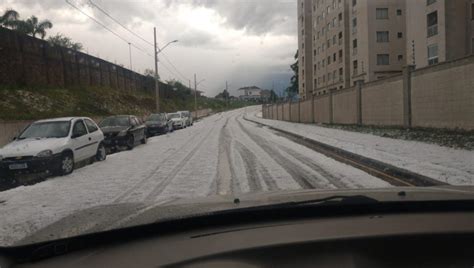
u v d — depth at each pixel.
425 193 3.28
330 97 37.81
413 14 38.84
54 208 7.09
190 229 2.71
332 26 62.50
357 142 18.36
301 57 81.12
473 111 17.02
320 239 2.32
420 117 21.19
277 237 2.38
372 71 48.22
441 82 19.22
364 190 3.50
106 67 50.84
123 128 18.19
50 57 37.72
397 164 11.24
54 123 12.32
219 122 56.28
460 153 12.94
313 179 9.55
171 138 25.97
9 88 30.83
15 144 11.10
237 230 2.58
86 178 10.48
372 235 2.36
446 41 33.94
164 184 9.25
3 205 7.44
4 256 2.46
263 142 20.77
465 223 2.57
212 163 12.80
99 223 3.49
